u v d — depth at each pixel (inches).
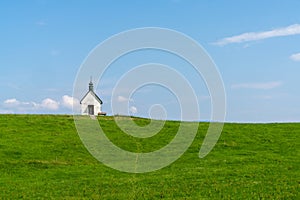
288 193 1309.1
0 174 1777.8
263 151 2253.9
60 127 2778.1
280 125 2965.1
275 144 2416.3
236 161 1945.1
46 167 1937.7
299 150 2249.0
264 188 1376.7
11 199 1325.0
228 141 2509.8
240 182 1466.5
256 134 2672.2
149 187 1444.4
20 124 2780.5
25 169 1879.9
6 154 2119.8
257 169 1702.8
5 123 2775.6
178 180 1537.9
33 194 1381.6
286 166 1768.0
